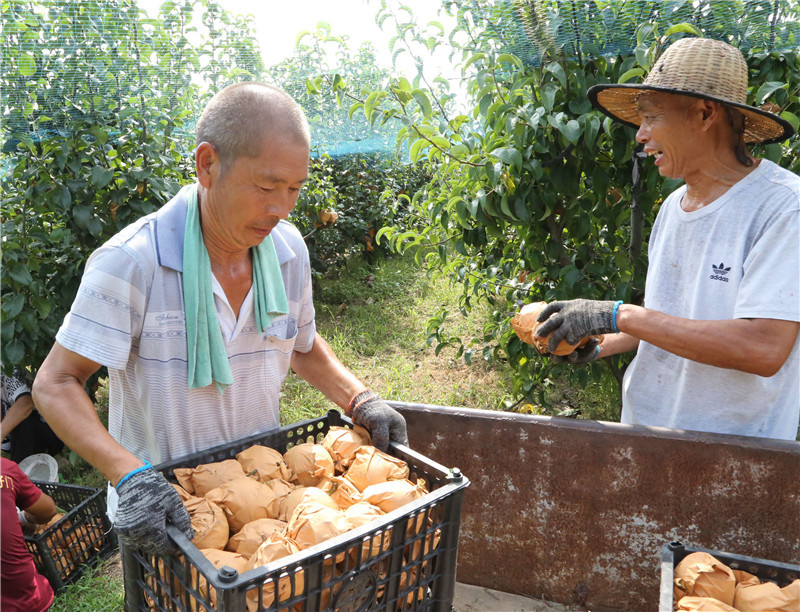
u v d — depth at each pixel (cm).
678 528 232
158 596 136
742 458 216
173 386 166
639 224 320
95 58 399
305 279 191
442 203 368
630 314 200
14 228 385
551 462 245
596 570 248
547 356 356
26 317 372
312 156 809
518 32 282
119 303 153
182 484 155
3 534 227
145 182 414
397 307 748
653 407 238
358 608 133
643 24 265
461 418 254
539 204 311
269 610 119
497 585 264
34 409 405
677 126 197
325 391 198
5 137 375
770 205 189
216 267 167
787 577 161
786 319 181
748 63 305
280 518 150
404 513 133
